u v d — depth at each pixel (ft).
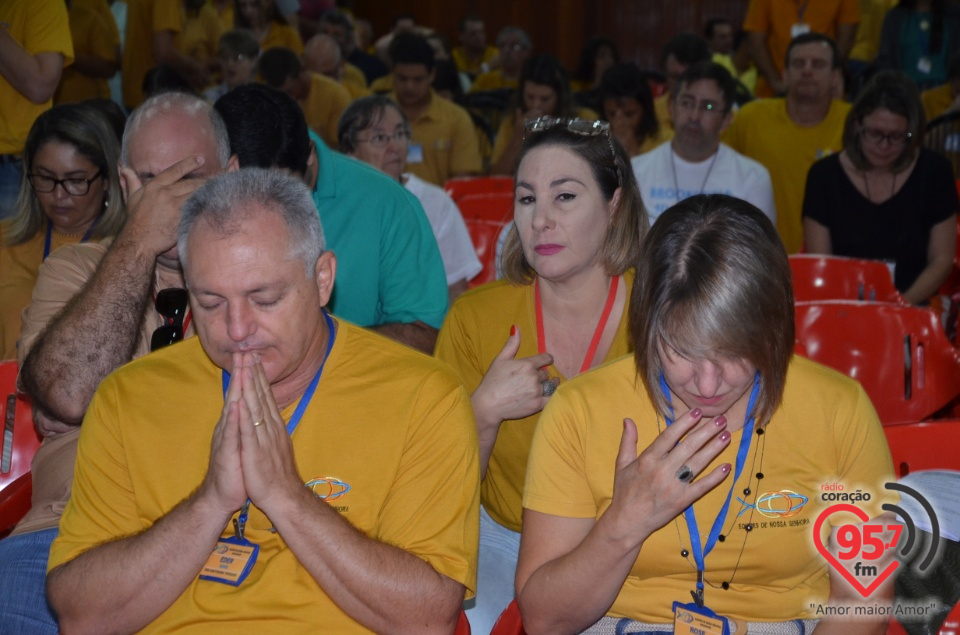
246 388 5.64
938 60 27.20
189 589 6.12
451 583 6.00
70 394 7.41
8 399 8.56
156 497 6.18
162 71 19.84
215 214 5.78
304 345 5.98
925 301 15.02
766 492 6.16
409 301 10.42
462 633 6.37
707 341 5.52
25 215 10.00
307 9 35.78
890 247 15.14
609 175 7.64
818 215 15.43
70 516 6.27
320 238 6.07
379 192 10.27
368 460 6.15
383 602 5.85
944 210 15.02
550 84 21.66
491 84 33.42
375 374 6.30
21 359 8.04
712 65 15.60
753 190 15.90
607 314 7.91
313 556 5.78
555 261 7.61
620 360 6.45
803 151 19.13
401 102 22.80
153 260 7.55
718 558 6.21
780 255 5.71
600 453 6.26
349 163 10.36
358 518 6.14
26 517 7.47
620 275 7.91
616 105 19.66
